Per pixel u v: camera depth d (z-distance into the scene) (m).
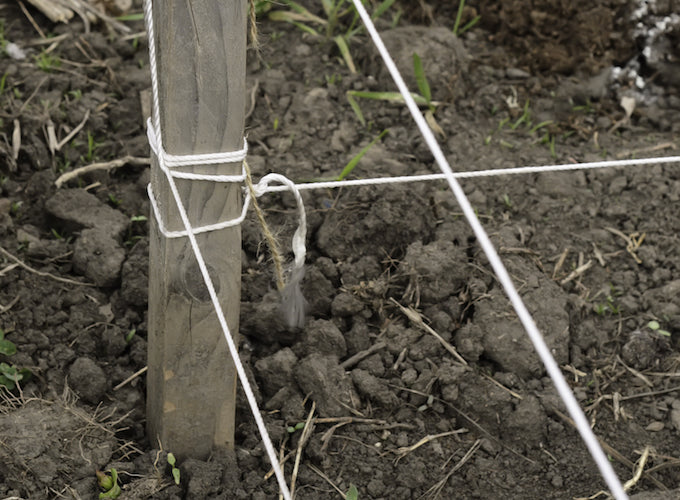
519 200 2.71
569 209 2.70
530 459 2.11
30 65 2.87
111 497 1.81
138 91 2.85
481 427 2.16
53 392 2.01
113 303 2.29
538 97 3.13
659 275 2.53
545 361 0.97
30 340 2.16
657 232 2.66
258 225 2.44
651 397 2.27
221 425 1.93
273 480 1.98
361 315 2.32
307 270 2.32
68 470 1.84
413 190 2.55
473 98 3.08
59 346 2.15
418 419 2.17
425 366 2.24
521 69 3.21
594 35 3.14
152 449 1.97
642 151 2.92
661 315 2.45
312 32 3.09
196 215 1.64
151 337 1.84
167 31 1.45
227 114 1.55
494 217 2.65
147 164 2.62
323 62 3.09
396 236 2.42
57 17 3.01
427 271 2.33
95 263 2.30
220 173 1.61
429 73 2.98
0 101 2.70
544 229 2.64
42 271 2.33
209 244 1.68
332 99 2.95
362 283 2.32
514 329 2.27
